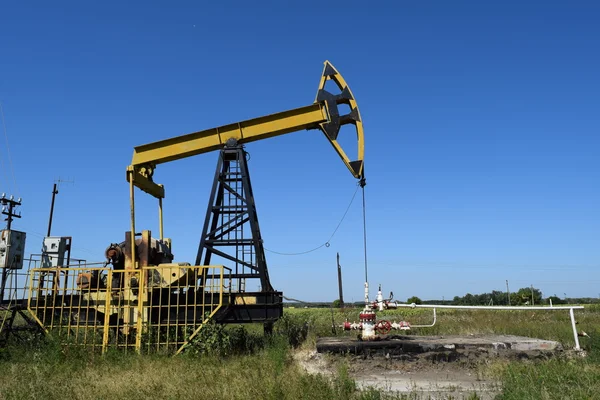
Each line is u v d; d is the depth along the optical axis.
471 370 8.92
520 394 6.21
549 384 6.61
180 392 6.96
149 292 11.70
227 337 10.98
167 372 8.56
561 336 11.42
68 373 8.78
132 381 7.84
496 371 8.29
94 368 9.32
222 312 11.75
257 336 13.28
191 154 13.38
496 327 13.54
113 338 11.56
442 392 7.17
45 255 14.33
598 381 6.71
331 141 12.85
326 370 9.00
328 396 6.41
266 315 11.72
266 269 13.16
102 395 6.99
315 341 10.89
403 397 6.32
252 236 12.59
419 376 8.59
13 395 7.02
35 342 11.59
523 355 9.32
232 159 13.16
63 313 11.88
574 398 5.96
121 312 11.81
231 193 12.91
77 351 10.48
